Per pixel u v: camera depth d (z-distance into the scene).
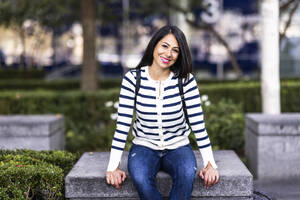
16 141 4.32
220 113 5.69
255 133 4.29
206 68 17.58
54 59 18.42
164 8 9.88
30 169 2.62
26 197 2.62
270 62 4.90
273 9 4.85
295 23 13.02
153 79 2.53
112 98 6.88
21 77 14.63
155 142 2.53
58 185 2.66
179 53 2.50
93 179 2.59
